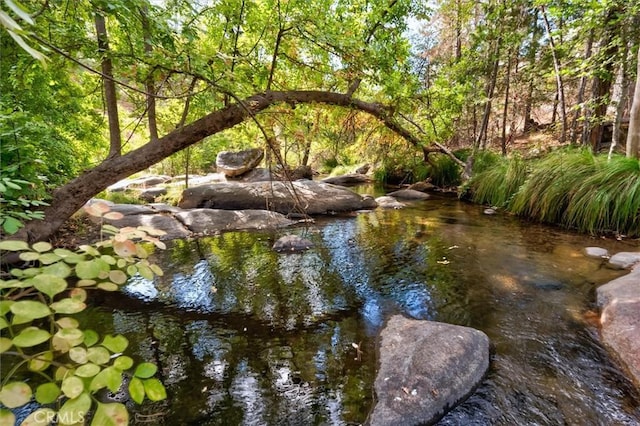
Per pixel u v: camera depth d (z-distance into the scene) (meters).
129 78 3.43
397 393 1.68
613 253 3.71
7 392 0.68
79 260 0.87
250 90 3.81
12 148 2.72
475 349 2.01
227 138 6.25
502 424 1.57
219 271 3.61
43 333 0.73
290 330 2.44
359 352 2.15
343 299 2.93
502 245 4.22
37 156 3.21
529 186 5.63
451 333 2.12
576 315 2.49
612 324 2.23
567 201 5.02
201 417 1.64
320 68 4.88
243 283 3.29
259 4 4.32
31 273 0.78
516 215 5.86
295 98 4.59
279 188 7.09
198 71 3.15
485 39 8.18
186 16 3.45
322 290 3.12
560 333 2.28
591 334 2.24
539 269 3.38
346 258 3.98
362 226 5.53
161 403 1.73
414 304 2.80
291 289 3.15
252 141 4.93
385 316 2.62
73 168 4.46
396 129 6.61
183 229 5.09
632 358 1.91
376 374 1.90
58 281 0.78
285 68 5.06
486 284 3.11
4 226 1.01
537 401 1.70
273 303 2.87
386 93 5.64
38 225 2.94
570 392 1.75
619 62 5.64
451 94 6.55
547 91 10.73
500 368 1.95
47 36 2.80
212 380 1.91
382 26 6.10
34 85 4.33
